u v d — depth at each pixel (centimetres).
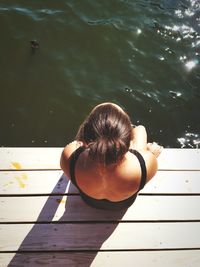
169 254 296
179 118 557
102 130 230
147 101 566
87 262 288
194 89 590
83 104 550
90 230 304
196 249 300
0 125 515
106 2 680
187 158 358
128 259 292
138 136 289
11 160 345
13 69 568
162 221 313
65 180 333
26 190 325
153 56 618
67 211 313
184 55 626
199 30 661
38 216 309
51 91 554
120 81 580
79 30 630
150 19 666
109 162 235
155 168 266
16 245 293
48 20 634
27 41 604
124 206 298
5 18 625
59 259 288
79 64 590
